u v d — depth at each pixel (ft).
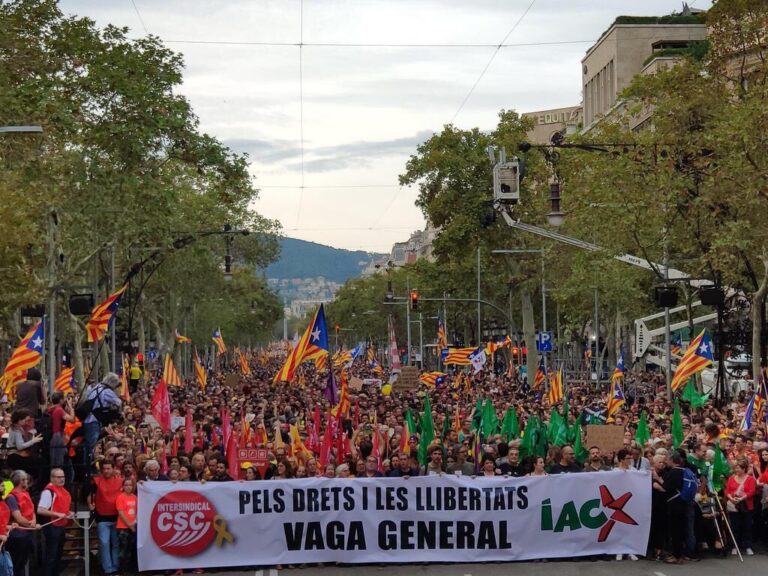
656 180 118.93
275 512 67.62
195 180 237.45
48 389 145.79
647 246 127.44
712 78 133.69
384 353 485.56
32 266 145.38
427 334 426.92
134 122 144.15
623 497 69.05
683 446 77.97
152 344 333.01
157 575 67.31
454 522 68.33
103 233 156.97
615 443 77.82
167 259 227.81
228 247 227.20
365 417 111.86
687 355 116.47
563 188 183.73
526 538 68.69
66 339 208.64
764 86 118.62
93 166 144.46
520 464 75.36
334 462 85.97
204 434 97.45
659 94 136.46
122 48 144.77
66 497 64.18
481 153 222.28
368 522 68.08
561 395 143.23
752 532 74.49
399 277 480.64
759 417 94.99
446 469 75.66
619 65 322.96
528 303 225.15
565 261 210.38
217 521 67.21
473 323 370.73
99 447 76.48
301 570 67.46
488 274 302.04
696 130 125.90
